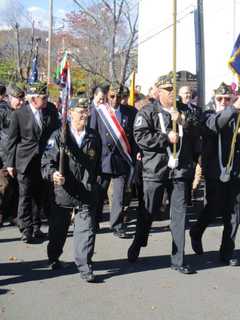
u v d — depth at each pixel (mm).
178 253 6195
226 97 6422
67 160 5781
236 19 13203
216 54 13234
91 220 5859
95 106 7680
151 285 5785
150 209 6309
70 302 5301
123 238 7746
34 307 5176
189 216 9078
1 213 7930
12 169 7461
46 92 7320
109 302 5312
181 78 13305
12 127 7359
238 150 6430
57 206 5906
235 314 5074
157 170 6105
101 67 17203
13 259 6648
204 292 5609
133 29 16109
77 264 5883
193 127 6137
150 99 8586
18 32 26672
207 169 6559
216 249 7227
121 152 7633
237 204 6461
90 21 18453
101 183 7688
